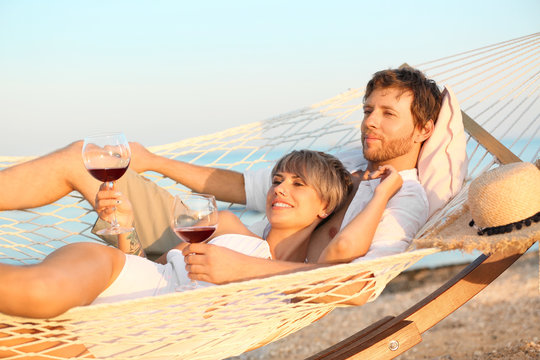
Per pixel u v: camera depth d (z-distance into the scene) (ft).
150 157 8.99
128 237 7.22
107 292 5.91
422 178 7.70
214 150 9.50
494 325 15.24
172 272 6.57
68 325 4.89
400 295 22.41
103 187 7.09
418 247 5.99
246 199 8.95
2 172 7.58
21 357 5.08
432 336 14.75
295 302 6.17
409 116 7.66
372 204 6.69
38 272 4.81
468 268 6.90
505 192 5.93
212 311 5.44
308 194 7.26
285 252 7.43
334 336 16.42
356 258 6.32
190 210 5.89
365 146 7.89
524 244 5.83
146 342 5.41
